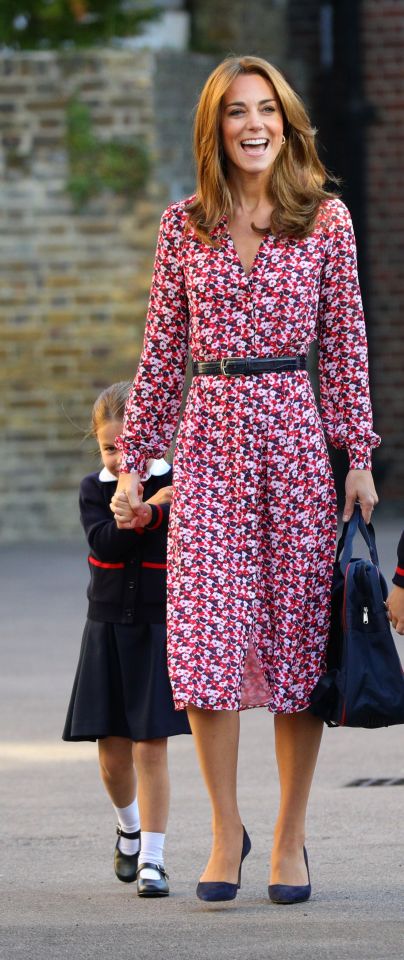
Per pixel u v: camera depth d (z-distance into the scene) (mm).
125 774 11672
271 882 10766
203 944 9617
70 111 37250
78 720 11531
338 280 10688
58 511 37781
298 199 10523
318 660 10695
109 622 11555
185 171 38438
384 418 44000
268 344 10477
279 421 10445
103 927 10133
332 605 10695
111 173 37344
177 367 10961
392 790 14570
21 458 37688
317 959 9211
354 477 10734
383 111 43406
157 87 38062
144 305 37594
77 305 37562
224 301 10453
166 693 11344
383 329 43812
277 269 10461
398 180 43562
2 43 40562
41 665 21953
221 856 10641
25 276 37500
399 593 10195
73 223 37469
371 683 10281
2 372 37656
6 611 26828
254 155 10453
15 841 12938
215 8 43125
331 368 10836
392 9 43219
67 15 40438
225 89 10492
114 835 13148
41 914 10547
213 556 10445
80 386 37625
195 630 10383
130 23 41375
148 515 11242
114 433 11938
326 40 43281
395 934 9758
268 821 13375
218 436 10492
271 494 10492
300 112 10656
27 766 16172
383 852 12141
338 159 43250
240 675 10406
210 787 10625
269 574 10594
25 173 37375
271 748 16859
